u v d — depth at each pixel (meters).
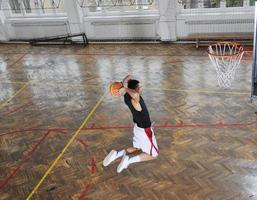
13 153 5.34
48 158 5.13
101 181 4.54
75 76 8.16
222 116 5.76
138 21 10.23
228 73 7.20
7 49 11.10
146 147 4.42
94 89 7.31
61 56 9.87
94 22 10.66
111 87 4.30
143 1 10.01
